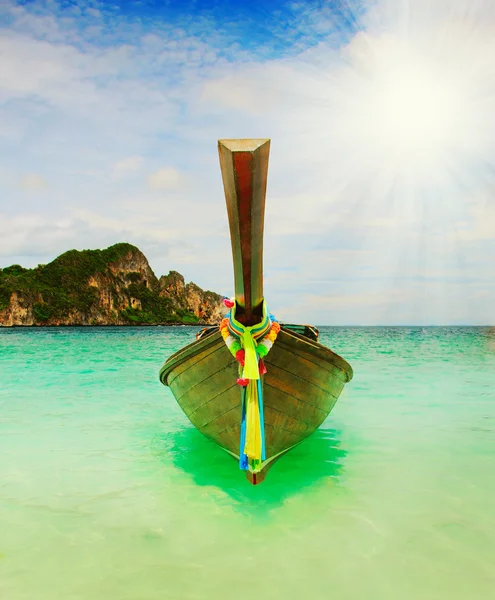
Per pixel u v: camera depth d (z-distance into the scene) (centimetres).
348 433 643
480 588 285
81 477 471
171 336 4769
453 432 646
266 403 440
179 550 328
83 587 284
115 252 14175
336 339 4294
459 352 2252
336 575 297
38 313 10706
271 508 397
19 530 356
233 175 250
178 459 531
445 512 389
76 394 961
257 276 327
